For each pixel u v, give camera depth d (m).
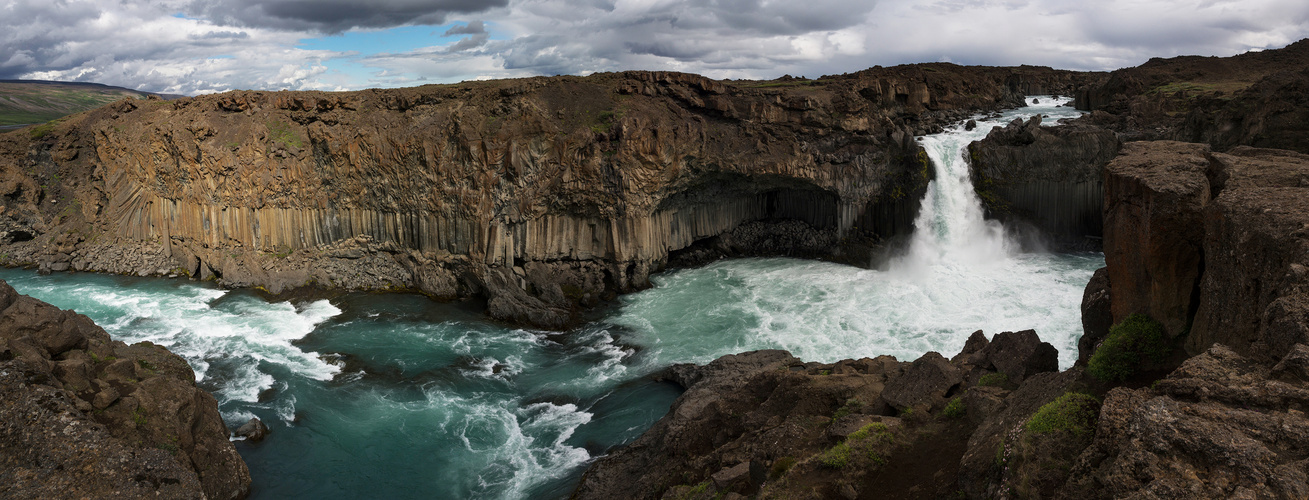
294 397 43.19
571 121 60.84
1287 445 10.95
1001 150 65.19
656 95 65.00
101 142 78.00
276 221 66.56
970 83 93.31
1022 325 48.84
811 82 76.44
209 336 54.09
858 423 22.44
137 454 27.98
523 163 58.38
